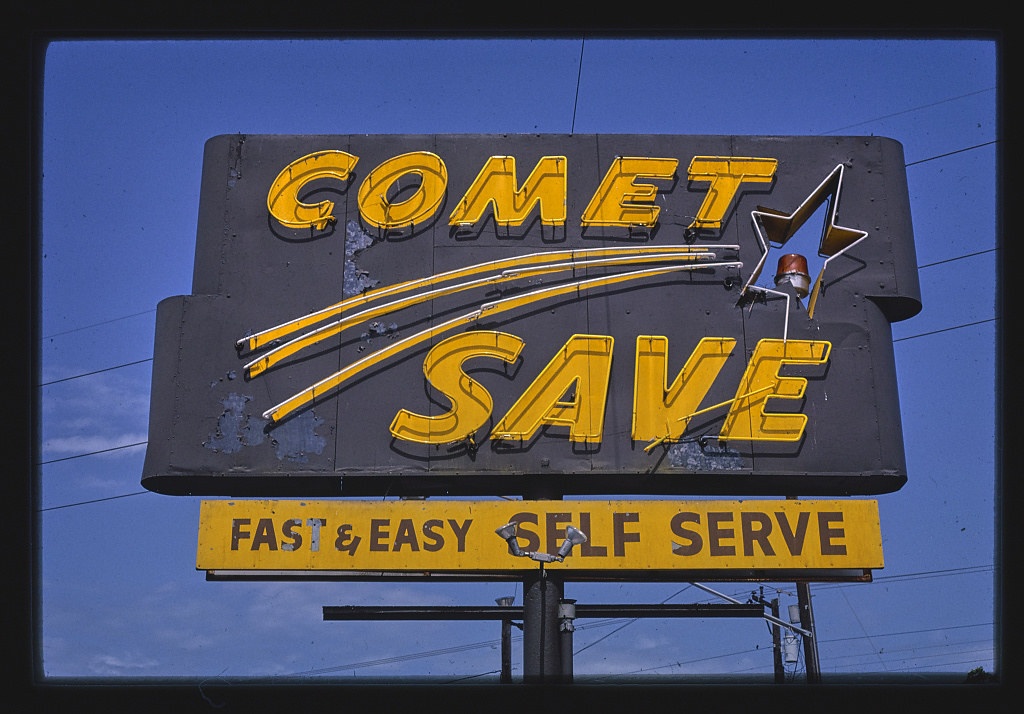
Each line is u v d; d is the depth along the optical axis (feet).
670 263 48.29
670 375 46.55
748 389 46.09
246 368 46.29
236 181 49.42
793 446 45.42
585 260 48.11
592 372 46.11
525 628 42.60
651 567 42.78
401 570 42.80
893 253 48.83
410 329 47.19
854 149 50.52
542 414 45.27
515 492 46.16
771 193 49.55
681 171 49.96
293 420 45.65
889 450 45.55
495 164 49.49
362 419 45.65
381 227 48.65
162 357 46.60
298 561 42.68
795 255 48.73
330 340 46.98
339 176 49.42
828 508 43.52
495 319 47.16
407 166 49.60
